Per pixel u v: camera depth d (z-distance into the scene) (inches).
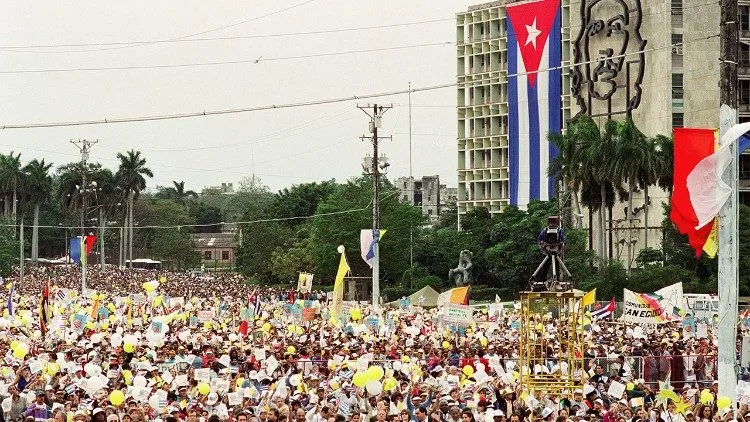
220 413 1717.5
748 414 1701.5
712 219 1931.6
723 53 1904.5
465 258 6963.6
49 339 2623.0
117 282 7121.1
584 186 6589.6
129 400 1659.7
